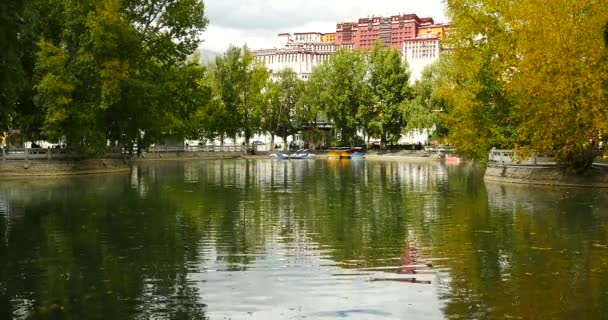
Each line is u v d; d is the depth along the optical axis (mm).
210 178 45156
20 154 45594
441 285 12578
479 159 44281
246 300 11500
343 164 72375
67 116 44281
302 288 12352
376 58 102750
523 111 36469
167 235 18594
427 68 93312
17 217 22578
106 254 15727
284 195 31500
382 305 11164
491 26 40844
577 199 28875
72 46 46156
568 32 32500
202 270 13938
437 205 26688
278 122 107750
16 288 12375
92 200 28672
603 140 33812
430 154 92188
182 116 58719
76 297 11719
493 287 12391
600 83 31562
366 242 17453
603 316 10453
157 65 56156
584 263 14547
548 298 11562
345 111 103562
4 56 10102
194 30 55250
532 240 17656
